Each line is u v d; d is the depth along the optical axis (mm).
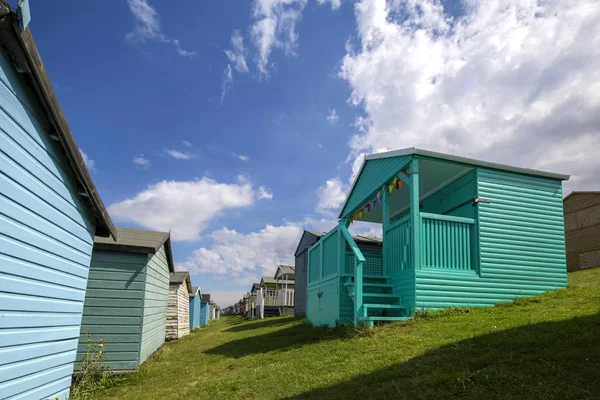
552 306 7793
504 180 9938
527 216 9875
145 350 9719
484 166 9805
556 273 9820
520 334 5539
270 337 12070
